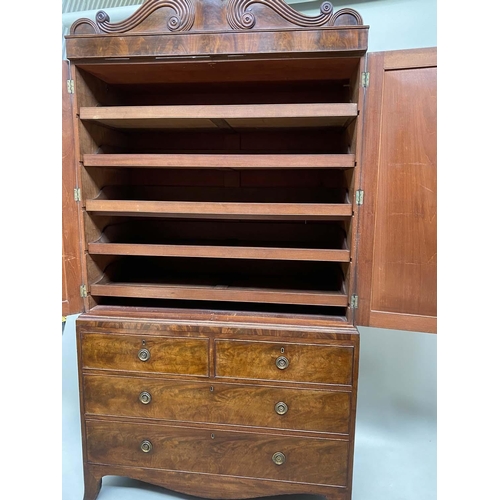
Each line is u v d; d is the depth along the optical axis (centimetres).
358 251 127
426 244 122
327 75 138
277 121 133
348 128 139
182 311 140
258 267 175
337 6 171
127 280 158
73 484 156
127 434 140
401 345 190
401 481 157
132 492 151
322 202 167
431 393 189
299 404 131
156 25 122
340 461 131
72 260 137
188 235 179
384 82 119
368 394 194
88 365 139
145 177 176
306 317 134
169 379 135
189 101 166
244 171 171
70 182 133
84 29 125
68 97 129
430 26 162
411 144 120
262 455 135
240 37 119
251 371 131
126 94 166
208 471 138
